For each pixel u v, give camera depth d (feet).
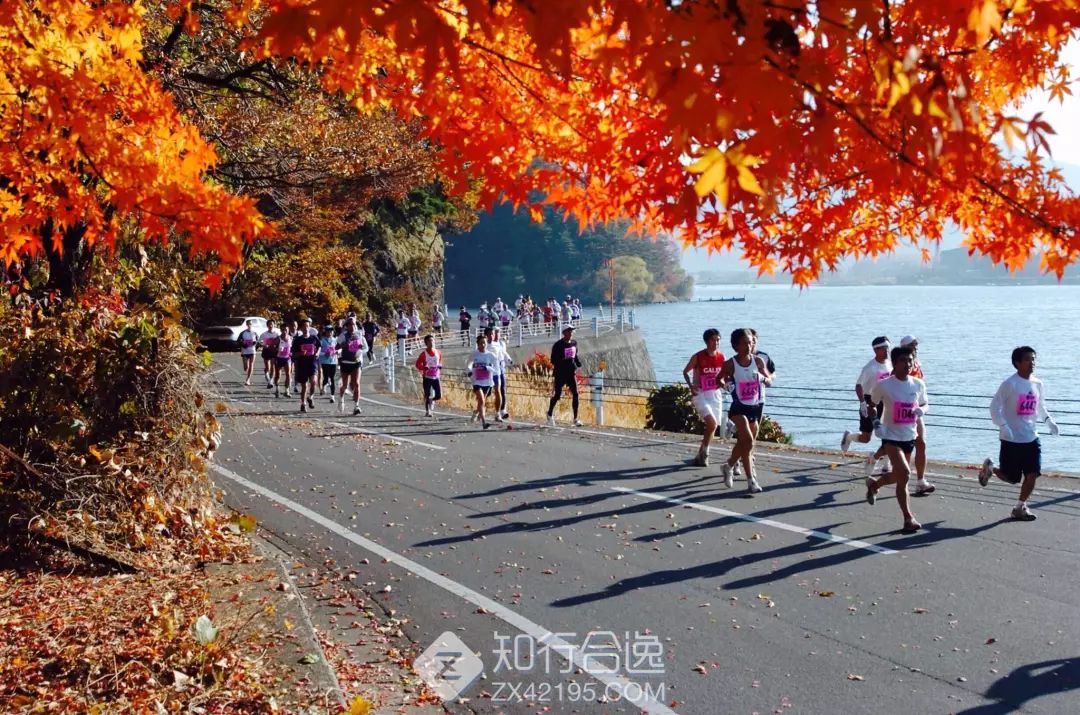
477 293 611.06
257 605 21.98
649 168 12.16
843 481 37.91
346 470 43.09
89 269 34.01
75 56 15.28
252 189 50.52
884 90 8.19
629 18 7.48
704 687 18.29
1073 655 19.31
